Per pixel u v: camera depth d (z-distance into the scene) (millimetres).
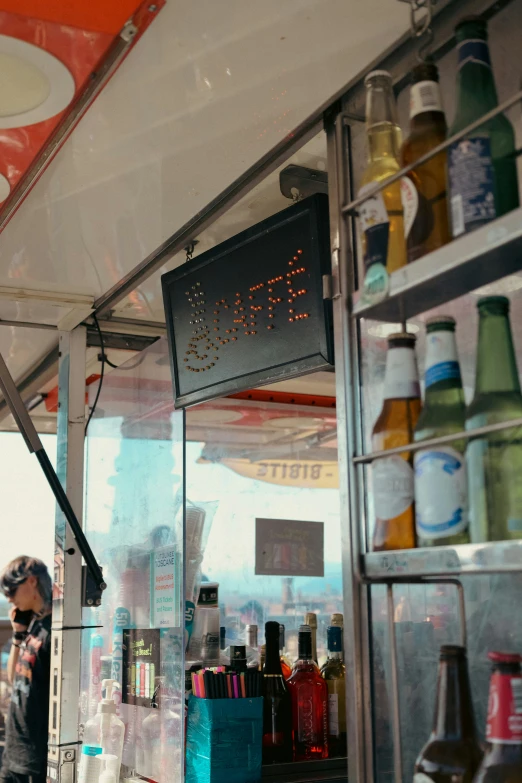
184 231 1876
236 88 1311
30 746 2861
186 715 1958
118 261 2043
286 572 2512
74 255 1987
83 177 1595
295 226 1592
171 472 2035
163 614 1994
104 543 2395
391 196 1047
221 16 1137
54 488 1979
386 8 1127
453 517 898
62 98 1339
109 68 1260
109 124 1403
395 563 951
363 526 1182
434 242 975
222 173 1599
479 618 1097
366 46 1222
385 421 1030
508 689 788
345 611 1169
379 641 1216
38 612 3074
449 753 867
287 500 2553
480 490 888
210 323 1848
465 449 928
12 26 1166
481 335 958
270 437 2559
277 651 2076
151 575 2090
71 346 2498
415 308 1057
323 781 1886
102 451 2488
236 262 1758
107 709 2117
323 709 2055
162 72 1271
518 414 908
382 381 1212
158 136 1462
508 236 817
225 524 2445
